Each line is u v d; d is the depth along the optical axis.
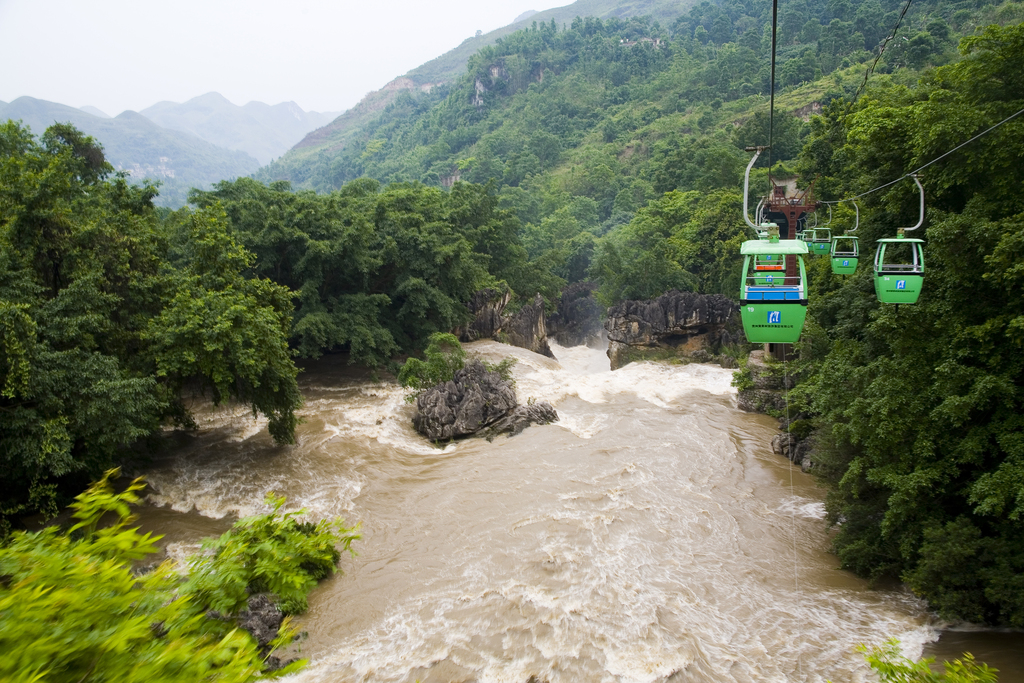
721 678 17.09
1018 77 25.05
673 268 67.69
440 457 34.59
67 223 28.55
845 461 23.98
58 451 23.00
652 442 35.47
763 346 48.12
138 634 5.13
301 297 48.22
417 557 23.75
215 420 40.06
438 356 42.03
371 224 51.59
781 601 20.72
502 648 18.36
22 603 5.04
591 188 147.12
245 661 5.75
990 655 17.06
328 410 42.09
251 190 54.56
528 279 74.38
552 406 42.56
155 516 27.05
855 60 155.88
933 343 20.75
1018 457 17.47
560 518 26.30
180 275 34.69
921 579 18.69
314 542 9.17
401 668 17.55
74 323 25.88
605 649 18.23
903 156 30.28
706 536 25.03
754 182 100.12
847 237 24.64
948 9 133.50
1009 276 18.17
